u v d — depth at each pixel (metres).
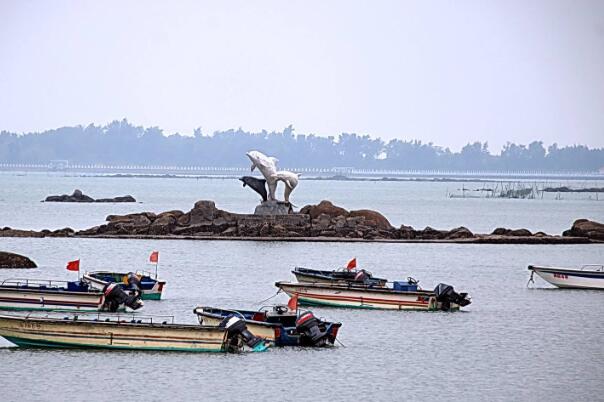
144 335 134.25
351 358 136.38
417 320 165.62
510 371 132.38
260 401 115.62
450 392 121.75
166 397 116.06
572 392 123.06
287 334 141.38
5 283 183.75
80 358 130.88
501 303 188.50
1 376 122.38
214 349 135.50
